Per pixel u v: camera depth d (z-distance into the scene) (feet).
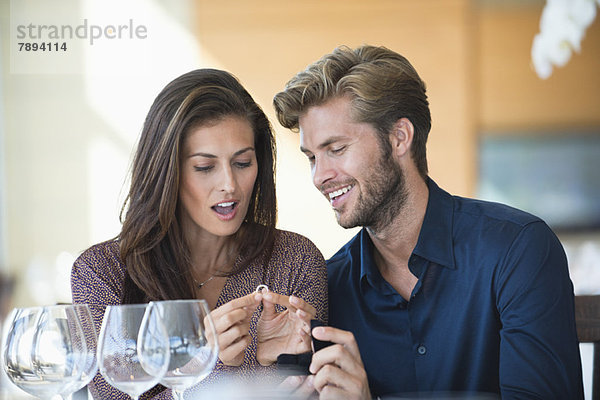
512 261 6.65
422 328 7.00
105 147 22.97
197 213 7.22
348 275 7.60
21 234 23.04
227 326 5.82
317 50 22.63
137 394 4.80
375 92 6.76
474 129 22.45
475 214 7.06
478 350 6.84
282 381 6.04
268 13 22.61
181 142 7.10
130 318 4.73
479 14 22.33
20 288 22.98
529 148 22.39
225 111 7.10
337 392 5.32
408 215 7.06
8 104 22.94
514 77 22.34
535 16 22.18
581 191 22.21
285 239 7.90
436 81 22.47
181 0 22.68
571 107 22.26
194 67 22.79
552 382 6.20
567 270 6.74
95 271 7.45
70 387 4.89
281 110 7.03
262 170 7.78
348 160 6.85
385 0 22.45
